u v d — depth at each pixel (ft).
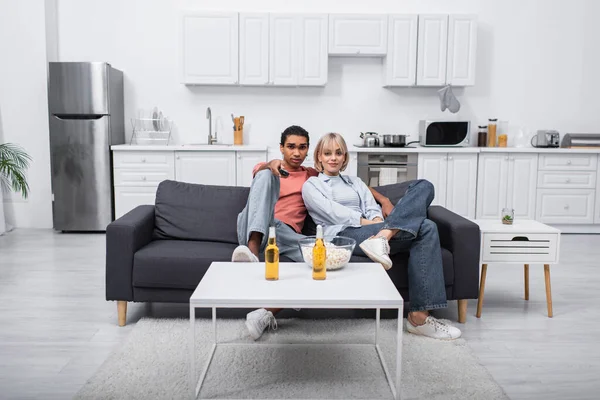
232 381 7.14
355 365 7.63
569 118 19.34
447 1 18.74
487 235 9.43
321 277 7.00
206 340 8.45
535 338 8.84
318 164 10.27
